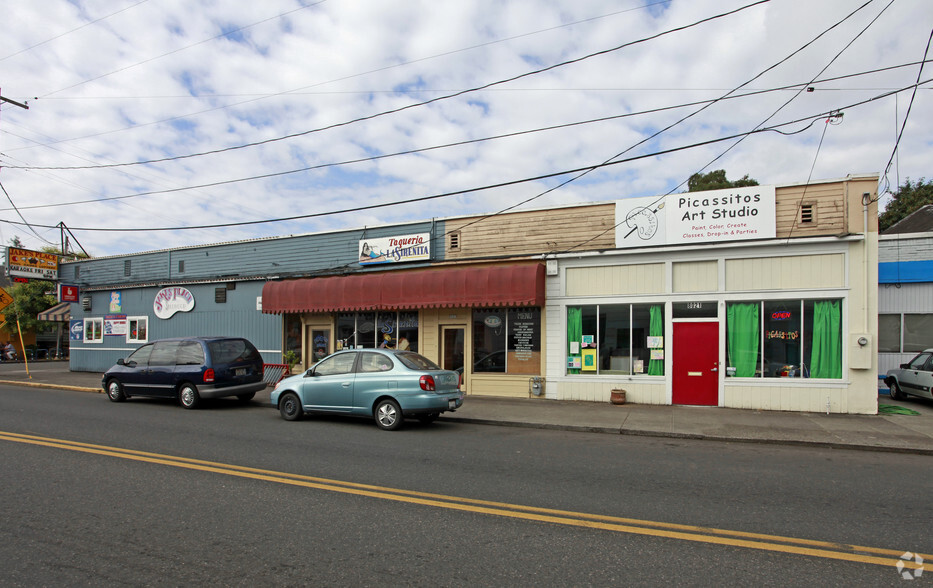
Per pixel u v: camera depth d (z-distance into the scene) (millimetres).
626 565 4234
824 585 3908
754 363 13062
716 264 13352
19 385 19500
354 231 18016
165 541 4684
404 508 5602
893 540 4801
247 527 5031
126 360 14672
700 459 8188
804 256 12688
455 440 9500
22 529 4953
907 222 22219
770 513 5535
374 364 10938
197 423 11047
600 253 14227
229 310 20438
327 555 4406
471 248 16047
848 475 7250
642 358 13969
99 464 7320
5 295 20938
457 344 16031
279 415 12422
